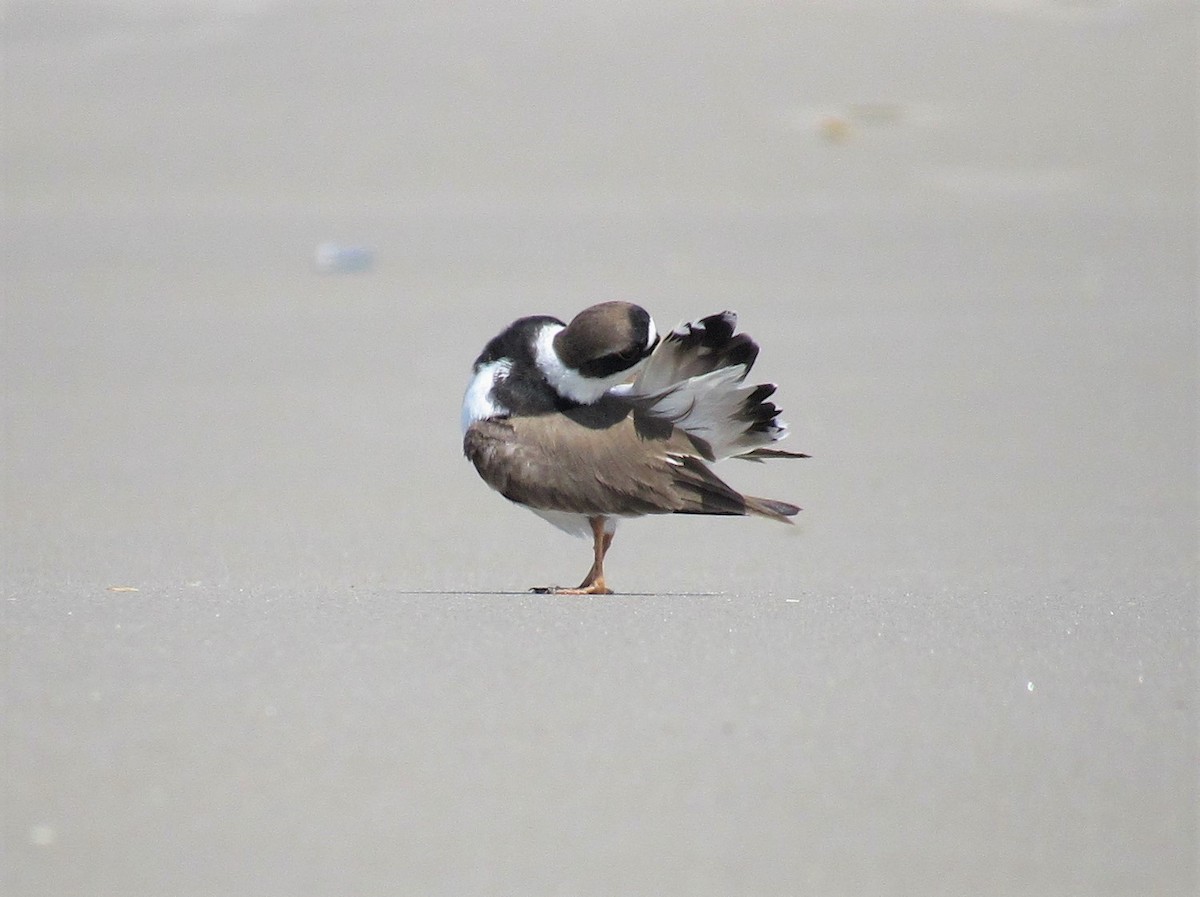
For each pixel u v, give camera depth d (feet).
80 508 53.06
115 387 77.77
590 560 45.91
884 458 62.18
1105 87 170.71
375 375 80.12
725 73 175.01
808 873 19.39
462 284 106.01
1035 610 32.81
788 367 80.53
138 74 176.04
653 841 20.11
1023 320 92.73
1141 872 19.53
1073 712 24.84
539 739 23.24
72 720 23.57
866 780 21.99
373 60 179.42
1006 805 21.26
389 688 25.36
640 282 105.81
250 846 19.77
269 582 40.04
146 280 108.88
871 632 29.81
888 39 185.68
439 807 20.93
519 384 35.47
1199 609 33.32
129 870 19.16
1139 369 79.51
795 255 114.73
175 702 24.44
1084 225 124.36
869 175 143.74
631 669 26.71
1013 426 67.67
